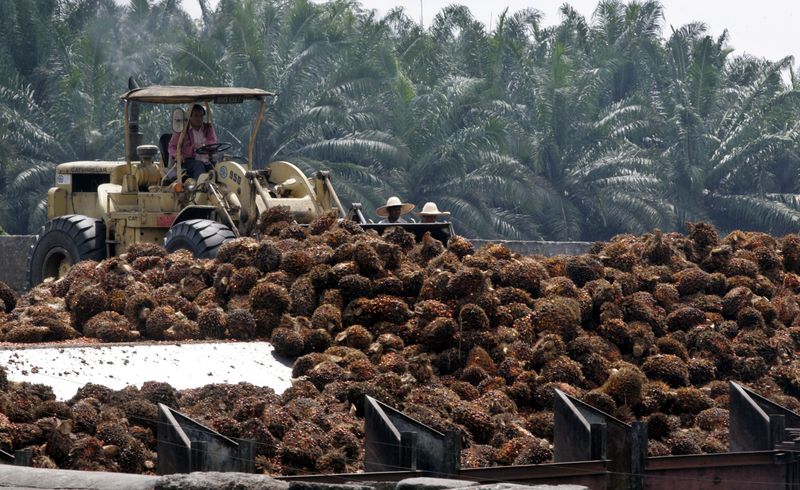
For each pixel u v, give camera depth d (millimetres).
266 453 31906
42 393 33375
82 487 23047
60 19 154250
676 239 53594
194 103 61500
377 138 128500
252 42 129500
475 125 137375
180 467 27734
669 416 40438
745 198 145625
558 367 41688
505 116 139375
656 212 139500
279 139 130750
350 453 33344
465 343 42750
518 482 29516
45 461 29359
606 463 30797
